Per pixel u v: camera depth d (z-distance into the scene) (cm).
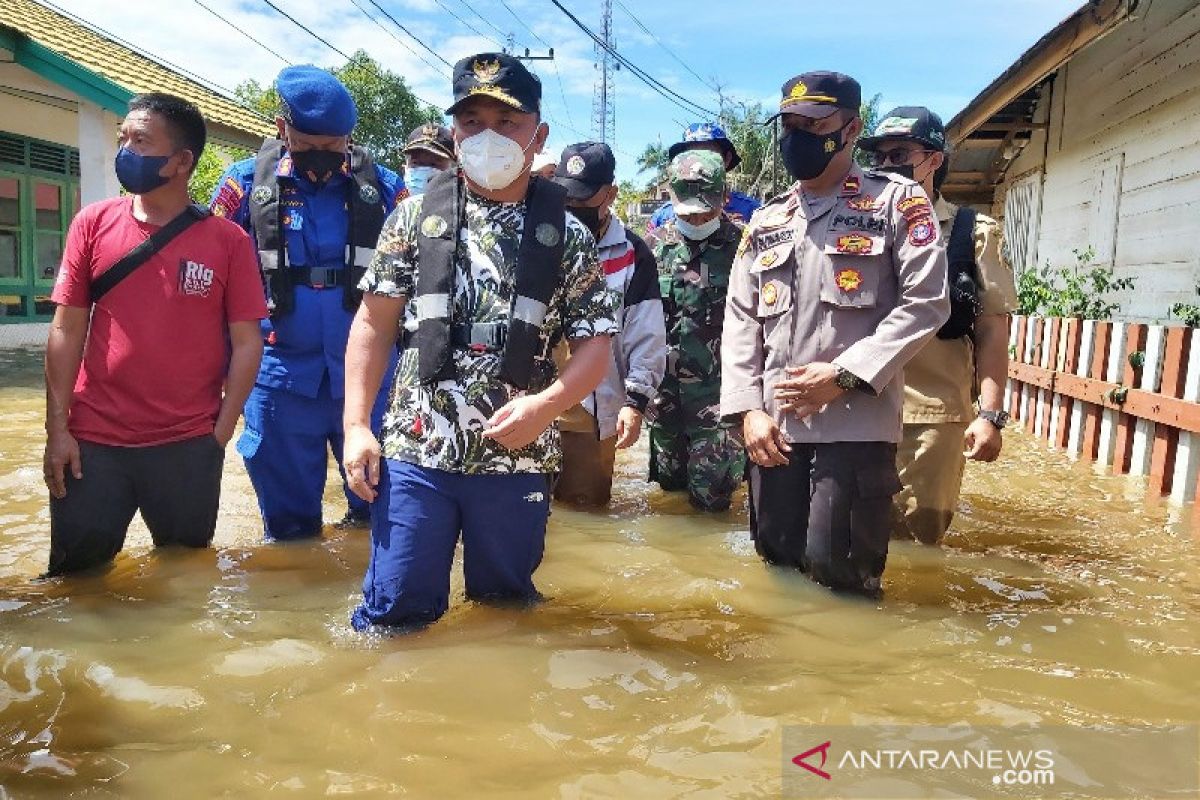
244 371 363
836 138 328
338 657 265
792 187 358
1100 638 294
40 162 1486
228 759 209
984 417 379
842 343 329
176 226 344
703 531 439
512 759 211
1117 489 551
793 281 337
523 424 269
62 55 1128
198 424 356
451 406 281
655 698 243
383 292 287
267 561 368
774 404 340
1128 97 960
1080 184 1097
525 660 265
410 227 288
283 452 399
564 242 286
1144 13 910
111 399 341
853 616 313
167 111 330
